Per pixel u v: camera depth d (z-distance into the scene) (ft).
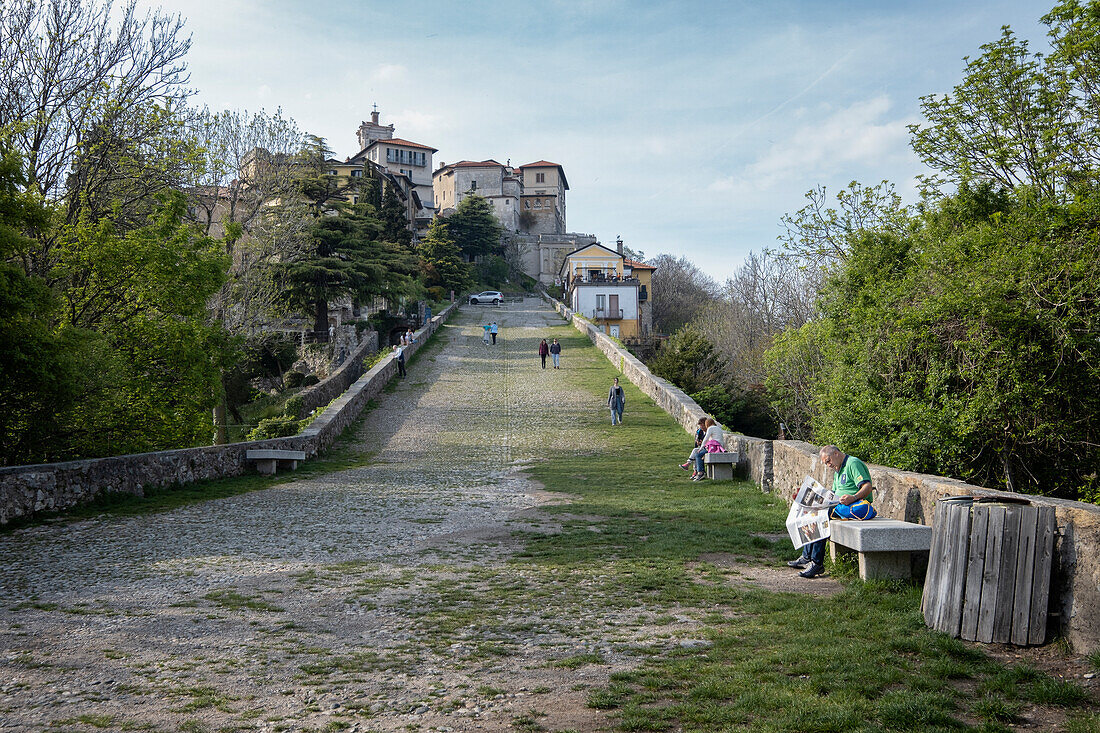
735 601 22.89
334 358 153.48
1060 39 50.72
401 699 15.94
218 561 30.01
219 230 115.65
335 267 146.92
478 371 133.08
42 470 40.11
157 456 49.42
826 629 19.39
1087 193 45.44
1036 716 14.12
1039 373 39.55
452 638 19.98
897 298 47.03
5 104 62.18
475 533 35.96
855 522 24.27
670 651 18.42
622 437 79.97
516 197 427.74
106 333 56.90
